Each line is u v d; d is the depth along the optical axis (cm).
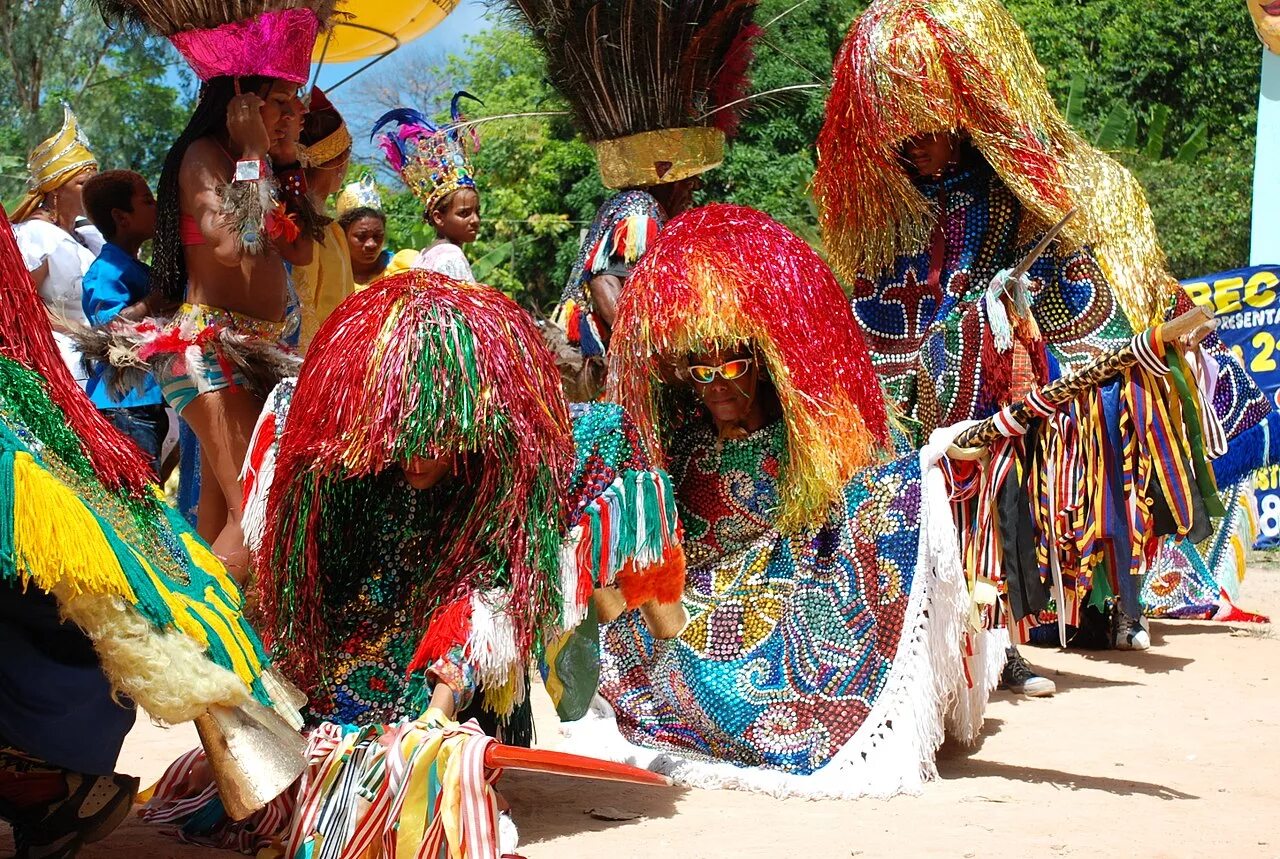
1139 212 578
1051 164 555
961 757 478
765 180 1884
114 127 2873
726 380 452
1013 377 548
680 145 688
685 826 401
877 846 376
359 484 367
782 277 445
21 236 746
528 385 349
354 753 336
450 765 317
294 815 338
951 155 573
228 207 507
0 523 284
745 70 720
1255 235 1238
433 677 347
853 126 565
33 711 312
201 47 519
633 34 679
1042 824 396
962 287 575
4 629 310
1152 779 446
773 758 450
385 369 338
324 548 363
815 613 460
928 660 441
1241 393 643
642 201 679
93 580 293
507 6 719
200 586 331
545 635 359
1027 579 461
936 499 446
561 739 500
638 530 377
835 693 449
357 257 834
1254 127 2233
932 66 546
